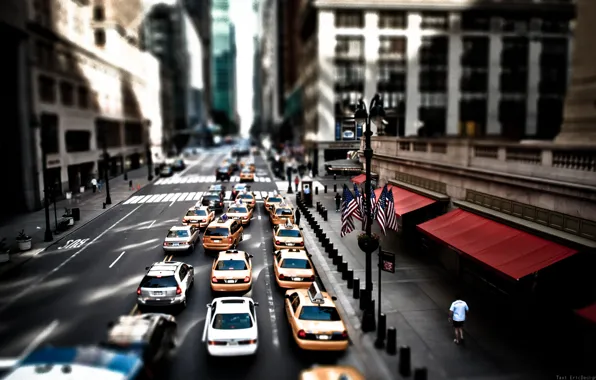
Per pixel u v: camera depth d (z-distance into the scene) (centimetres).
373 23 6131
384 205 1722
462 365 1235
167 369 1214
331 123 6106
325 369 1008
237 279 1741
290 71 11812
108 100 6119
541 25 6400
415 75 6222
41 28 3944
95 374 858
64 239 2698
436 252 2223
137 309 1622
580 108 1722
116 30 6575
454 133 6312
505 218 1544
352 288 1855
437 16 6266
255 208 3778
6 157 3644
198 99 18700
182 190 4866
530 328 1443
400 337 1406
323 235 2575
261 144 15475
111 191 4784
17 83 3628
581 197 1237
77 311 1606
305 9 6681
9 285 1886
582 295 1226
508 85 6394
